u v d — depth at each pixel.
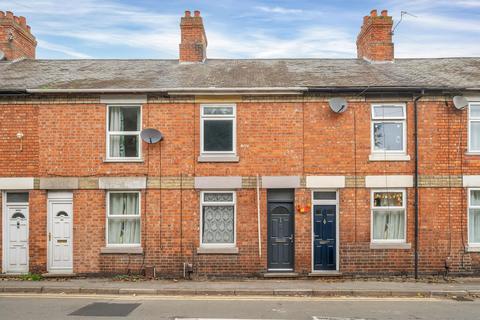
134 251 14.73
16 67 17.77
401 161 14.90
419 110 14.99
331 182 14.85
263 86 14.84
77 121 15.02
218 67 17.92
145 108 15.05
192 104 15.06
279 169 14.94
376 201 15.01
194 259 14.78
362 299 12.12
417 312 10.62
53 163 14.96
